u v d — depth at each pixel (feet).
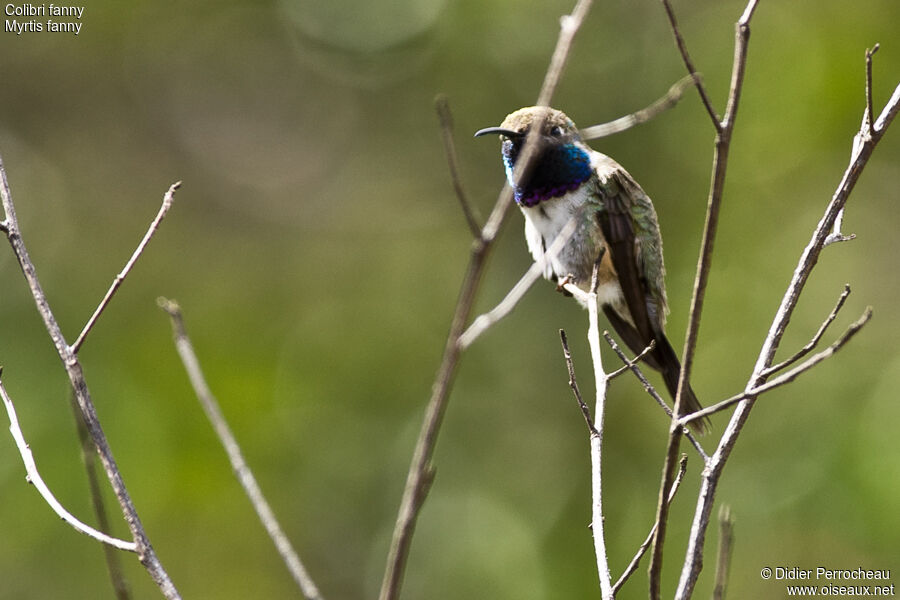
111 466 13.53
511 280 48.85
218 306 50.80
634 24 48.70
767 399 42.80
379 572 44.21
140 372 44.88
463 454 46.91
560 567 43.55
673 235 45.75
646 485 43.73
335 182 53.98
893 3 44.96
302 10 53.31
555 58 17.75
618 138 47.11
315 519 44.37
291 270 53.21
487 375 47.91
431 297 51.03
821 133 44.91
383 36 52.01
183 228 52.85
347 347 49.98
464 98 50.57
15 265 47.03
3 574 37.47
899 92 14.90
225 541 41.09
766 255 45.73
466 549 44.91
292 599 41.63
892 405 40.55
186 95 54.24
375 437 47.44
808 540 38.47
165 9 53.42
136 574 38.91
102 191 52.24
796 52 46.14
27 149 51.39
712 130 45.68
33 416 40.45
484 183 50.72
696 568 13.73
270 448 43.57
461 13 49.93
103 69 53.01
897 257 46.34
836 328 44.50
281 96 54.54
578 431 45.80
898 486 37.35
